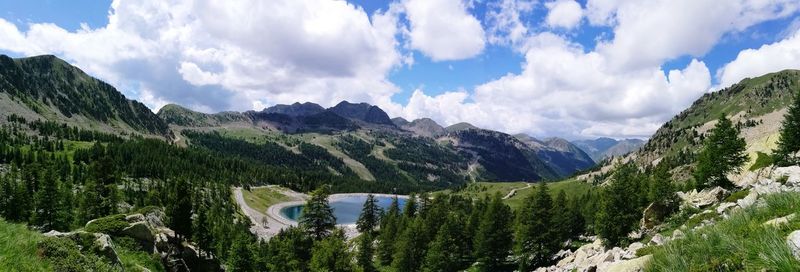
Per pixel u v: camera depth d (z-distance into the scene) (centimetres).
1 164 14600
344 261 5838
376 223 10988
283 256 6394
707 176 4912
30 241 1435
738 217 810
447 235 6353
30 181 9662
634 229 4325
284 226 16475
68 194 8294
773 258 504
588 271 2245
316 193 6906
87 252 1958
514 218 8381
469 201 15525
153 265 3108
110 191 9256
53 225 6931
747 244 594
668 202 4256
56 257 1472
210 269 4578
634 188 5931
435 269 6184
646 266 840
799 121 4550
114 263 2056
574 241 7188
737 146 4681
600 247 3534
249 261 5425
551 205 5797
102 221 3173
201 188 17038
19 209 6719
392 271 7544
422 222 8044
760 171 4566
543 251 5644
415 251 7038
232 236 8162
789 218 666
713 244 704
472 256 7394
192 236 5128
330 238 6197
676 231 928
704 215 2525
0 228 1411
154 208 4778
